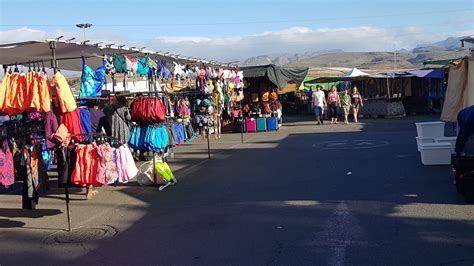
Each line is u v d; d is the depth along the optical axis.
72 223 7.38
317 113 24.05
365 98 28.28
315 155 13.16
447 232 5.91
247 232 6.34
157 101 9.76
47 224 7.38
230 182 9.91
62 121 7.65
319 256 5.29
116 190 9.71
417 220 6.46
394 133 17.97
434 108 28.34
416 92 28.83
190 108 17.23
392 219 6.56
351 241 5.74
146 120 9.73
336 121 24.17
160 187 9.59
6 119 10.08
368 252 5.34
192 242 6.09
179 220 7.20
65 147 7.15
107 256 5.75
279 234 6.16
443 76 26.94
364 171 10.30
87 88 9.77
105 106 9.80
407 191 8.18
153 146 9.81
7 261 5.73
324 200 7.83
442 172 9.70
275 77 21.70
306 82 32.50
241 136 18.47
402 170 10.18
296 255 5.36
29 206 7.39
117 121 9.60
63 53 10.35
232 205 7.87
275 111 22.58
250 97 23.09
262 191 8.82
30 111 7.52
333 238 5.88
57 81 7.38
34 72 7.40
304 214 7.05
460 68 12.80
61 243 6.37
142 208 8.15
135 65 11.37
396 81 29.55
